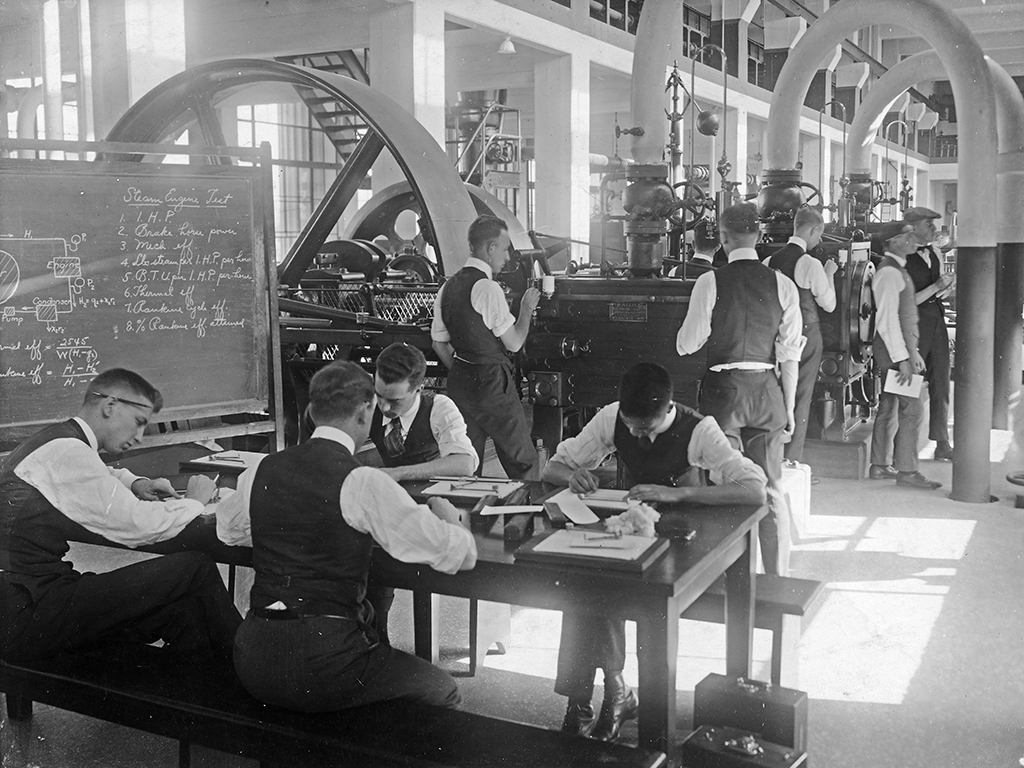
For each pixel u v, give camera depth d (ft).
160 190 17.02
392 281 28.02
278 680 9.62
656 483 12.54
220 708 9.86
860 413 30.09
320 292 26.30
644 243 22.89
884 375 24.98
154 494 12.28
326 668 9.58
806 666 14.02
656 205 22.70
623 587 9.10
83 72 30.25
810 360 23.41
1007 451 28.81
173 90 26.22
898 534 20.59
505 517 11.25
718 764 9.44
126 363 16.85
